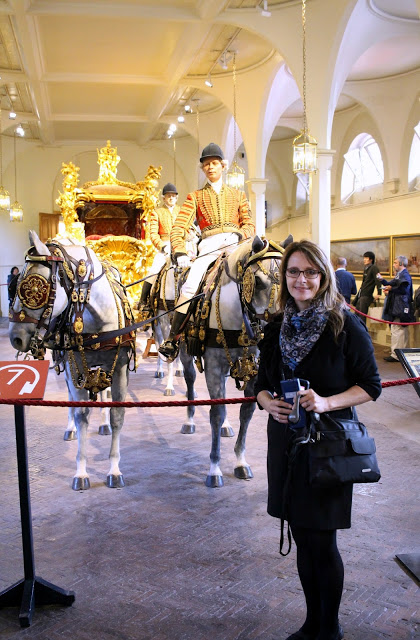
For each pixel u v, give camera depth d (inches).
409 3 426.9
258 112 613.9
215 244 212.8
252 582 138.9
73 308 183.3
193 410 262.4
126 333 194.2
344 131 735.1
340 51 439.2
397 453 229.5
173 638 118.9
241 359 190.2
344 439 101.6
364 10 427.8
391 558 149.0
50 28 484.4
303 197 906.7
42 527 168.7
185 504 184.2
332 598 105.9
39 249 173.5
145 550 154.9
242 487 197.8
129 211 522.3
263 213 642.8
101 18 458.9
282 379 109.6
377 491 191.8
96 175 974.4
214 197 217.2
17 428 127.0
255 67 587.8
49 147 944.9
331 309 103.9
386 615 125.3
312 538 105.4
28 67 555.2
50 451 237.6
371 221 690.2
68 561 149.6
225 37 514.0
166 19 447.5
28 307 169.9
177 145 952.9
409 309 437.1
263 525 169.2
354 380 106.5
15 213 808.9
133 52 546.3
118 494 192.5
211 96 714.8
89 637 119.7
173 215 372.2
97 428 273.1
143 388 354.3
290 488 105.2
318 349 104.1
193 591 135.5
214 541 159.6
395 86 614.2
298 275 103.9
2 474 211.5
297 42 446.9
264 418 283.9
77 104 737.6
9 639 119.5
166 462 223.3
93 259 191.5
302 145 406.0
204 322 193.0
